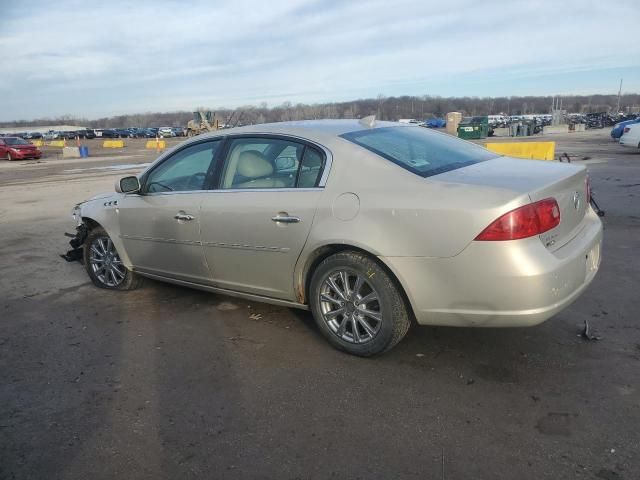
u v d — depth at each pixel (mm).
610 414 2848
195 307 4793
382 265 3365
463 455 2580
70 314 4781
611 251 5906
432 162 3648
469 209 3006
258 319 4434
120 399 3260
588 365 3379
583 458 2514
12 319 4703
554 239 3182
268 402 3148
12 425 3016
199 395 3268
